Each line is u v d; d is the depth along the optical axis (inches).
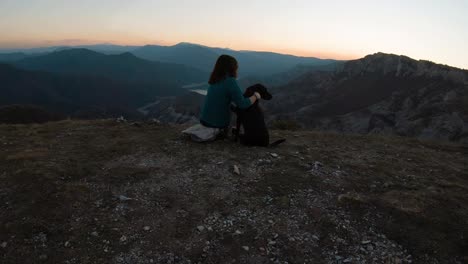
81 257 80.5
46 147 147.1
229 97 144.0
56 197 101.8
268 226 96.0
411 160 158.4
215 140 155.9
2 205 97.8
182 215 98.7
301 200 110.0
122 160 133.8
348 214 103.3
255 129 149.0
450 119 1982.0
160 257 82.4
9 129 184.7
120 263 79.7
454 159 167.0
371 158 156.1
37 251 81.5
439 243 91.7
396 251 89.2
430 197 114.5
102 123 196.4
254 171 128.3
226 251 85.7
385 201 110.3
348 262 84.8
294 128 251.6
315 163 139.1
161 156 138.5
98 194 107.0
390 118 2321.6
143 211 99.6
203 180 119.2
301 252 87.2
